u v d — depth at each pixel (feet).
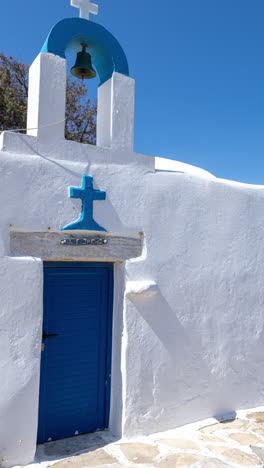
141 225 14.83
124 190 14.51
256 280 18.01
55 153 13.28
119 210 14.33
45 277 13.66
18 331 11.98
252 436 14.52
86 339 14.47
